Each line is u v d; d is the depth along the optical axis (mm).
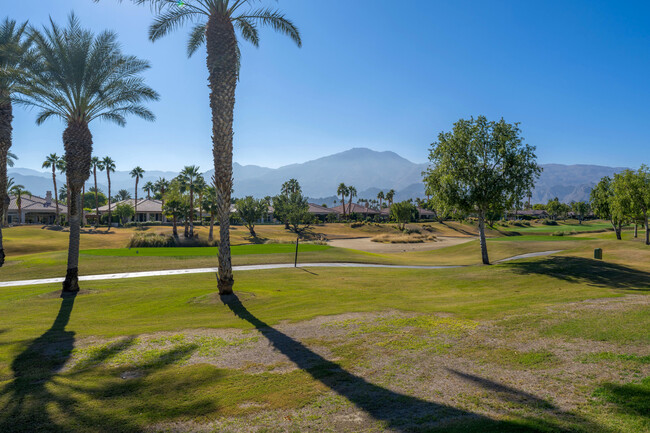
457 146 26250
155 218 99500
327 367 7586
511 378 6691
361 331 9930
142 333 10508
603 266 20969
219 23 16047
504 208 26641
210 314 13391
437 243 71688
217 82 15930
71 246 19438
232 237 73500
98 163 81688
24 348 9297
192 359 8312
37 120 22062
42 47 19625
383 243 72688
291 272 25500
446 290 18094
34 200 93375
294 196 94625
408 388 6473
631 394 5734
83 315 13969
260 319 12000
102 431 5371
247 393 6520
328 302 14570
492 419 5254
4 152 26156
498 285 18484
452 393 6211
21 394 6625
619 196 37656
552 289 16469
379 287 19406
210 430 5352
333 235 88938
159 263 30438
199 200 69750
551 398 5832
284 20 17297
